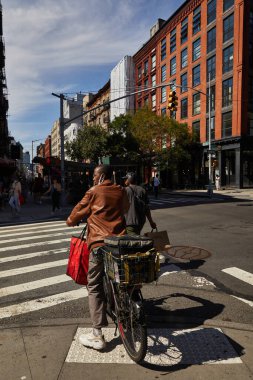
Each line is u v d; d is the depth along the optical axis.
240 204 19.30
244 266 6.54
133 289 3.20
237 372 2.99
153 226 6.13
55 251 8.03
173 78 44.62
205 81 37.81
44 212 17.19
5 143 60.59
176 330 3.79
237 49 32.75
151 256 3.17
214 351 3.32
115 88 61.53
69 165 33.75
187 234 9.90
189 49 40.66
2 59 43.44
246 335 3.67
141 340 2.99
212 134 37.03
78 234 10.34
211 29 36.59
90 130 51.34
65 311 4.51
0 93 47.09
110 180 3.81
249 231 10.33
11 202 15.14
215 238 9.26
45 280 5.86
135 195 5.76
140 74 54.97
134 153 38.09
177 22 43.12
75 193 20.39
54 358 3.23
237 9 32.59
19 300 4.95
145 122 36.44
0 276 6.13
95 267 3.53
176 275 5.98
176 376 2.94
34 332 3.79
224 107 34.91
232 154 34.91
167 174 46.44
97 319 3.47
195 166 40.75
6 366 3.10
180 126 37.41
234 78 33.25
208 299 4.87
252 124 33.75
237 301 4.80
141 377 2.93
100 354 3.30
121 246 3.14
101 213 3.61
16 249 8.33
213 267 6.47
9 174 28.92
